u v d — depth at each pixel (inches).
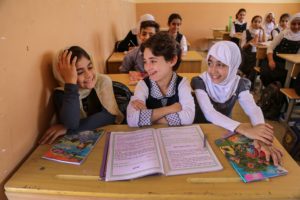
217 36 237.1
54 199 28.5
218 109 50.8
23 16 33.0
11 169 31.3
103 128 41.7
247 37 171.6
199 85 49.9
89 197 27.7
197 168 30.1
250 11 246.2
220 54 45.9
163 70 44.6
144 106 44.6
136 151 33.5
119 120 51.4
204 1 240.7
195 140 36.2
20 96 32.8
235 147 34.6
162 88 47.7
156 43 43.1
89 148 35.2
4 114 29.5
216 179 28.5
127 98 57.9
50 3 41.8
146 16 114.3
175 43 45.4
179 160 31.6
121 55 105.2
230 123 40.2
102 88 48.7
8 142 30.5
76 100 40.0
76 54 41.9
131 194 26.8
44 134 39.0
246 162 31.2
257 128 37.9
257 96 128.1
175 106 44.2
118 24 127.8
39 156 33.7
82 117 45.9
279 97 100.1
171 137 37.2
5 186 28.4
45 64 39.9
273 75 117.6
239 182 28.0
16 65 31.6
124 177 28.6
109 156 32.9
